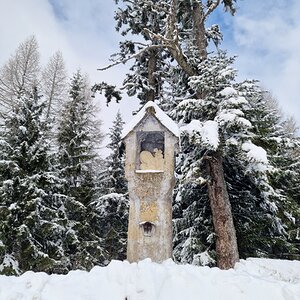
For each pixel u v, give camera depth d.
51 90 29.80
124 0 17.06
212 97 12.17
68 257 14.35
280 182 15.12
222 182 11.86
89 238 16.11
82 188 16.89
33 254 11.82
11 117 13.91
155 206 8.50
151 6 15.78
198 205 13.55
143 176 8.73
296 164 15.12
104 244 17.58
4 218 11.75
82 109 19.34
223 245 11.08
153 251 8.16
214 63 12.65
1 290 5.77
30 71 29.84
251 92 12.68
